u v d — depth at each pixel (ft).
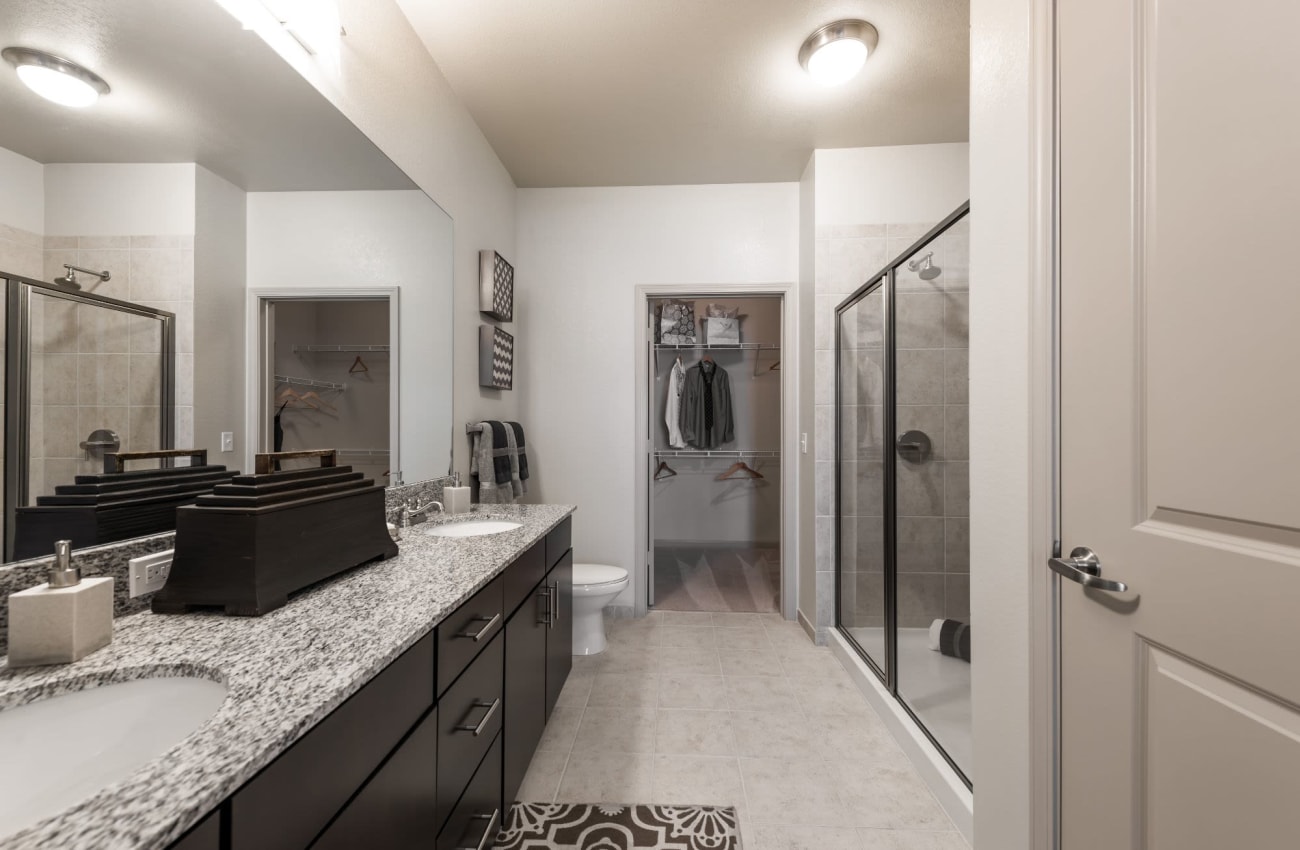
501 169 9.84
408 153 6.38
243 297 4.17
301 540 3.51
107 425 3.19
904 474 6.89
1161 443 2.54
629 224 10.84
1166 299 2.50
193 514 3.18
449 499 7.05
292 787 2.01
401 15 6.21
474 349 8.43
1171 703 2.50
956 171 9.37
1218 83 2.25
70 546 2.60
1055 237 3.21
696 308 15.98
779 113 8.40
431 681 3.28
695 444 15.47
